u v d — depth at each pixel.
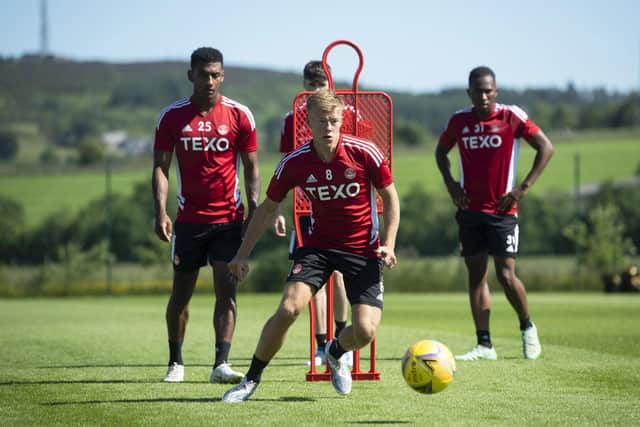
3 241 113.94
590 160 169.88
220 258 19.83
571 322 40.66
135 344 29.22
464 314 49.44
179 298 20.06
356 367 19.75
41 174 147.50
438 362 15.29
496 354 25.11
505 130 24.89
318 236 16.52
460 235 25.17
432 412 15.33
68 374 21.08
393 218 16.11
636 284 81.50
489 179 24.88
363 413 15.23
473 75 24.75
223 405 16.14
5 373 21.33
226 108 20.17
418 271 91.94
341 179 15.97
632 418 14.76
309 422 14.35
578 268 89.88
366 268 16.34
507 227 24.66
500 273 24.48
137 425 14.23
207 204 19.98
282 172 16.22
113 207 114.62
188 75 20.00
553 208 111.56
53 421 14.73
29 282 92.69
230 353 26.95
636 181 147.00
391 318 45.41
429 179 143.38
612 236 98.12
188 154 19.89
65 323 41.25
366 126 20.30
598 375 20.44
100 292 93.06
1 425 14.41
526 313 24.31
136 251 107.50
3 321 43.12
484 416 14.93
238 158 20.47
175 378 19.77
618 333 33.69
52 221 115.50
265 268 91.38
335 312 24.11
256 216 16.58
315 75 22.50
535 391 17.84
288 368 22.44
